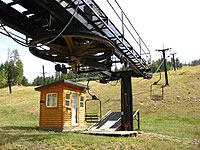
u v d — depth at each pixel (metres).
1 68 91.81
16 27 7.44
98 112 34.12
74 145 9.02
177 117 27.83
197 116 27.56
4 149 7.90
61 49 9.08
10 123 22.17
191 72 55.00
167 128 18.89
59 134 12.70
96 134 13.01
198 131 16.67
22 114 34.56
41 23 8.27
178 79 49.28
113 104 37.97
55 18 7.99
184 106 32.50
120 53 11.65
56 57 10.14
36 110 37.53
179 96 37.00
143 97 39.31
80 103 18.80
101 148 8.55
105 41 8.38
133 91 45.00
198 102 33.38
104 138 11.16
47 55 10.40
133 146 9.19
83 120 18.83
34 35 8.07
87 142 9.70
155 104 34.78
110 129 16.08
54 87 17.06
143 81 53.22
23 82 101.19
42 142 9.52
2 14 7.01
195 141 11.72
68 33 7.50
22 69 88.75
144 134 14.19
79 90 18.73
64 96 16.56
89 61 10.14
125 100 16.91
